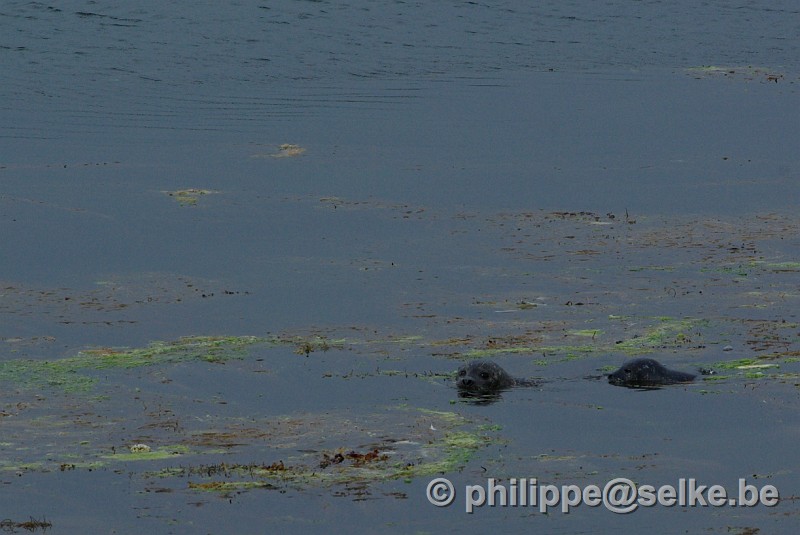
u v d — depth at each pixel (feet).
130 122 436.76
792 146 407.23
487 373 192.34
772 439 166.61
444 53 581.12
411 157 390.63
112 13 613.11
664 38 638.94
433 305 244.01
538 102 477.36
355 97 483.92
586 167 379.14
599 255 282.56
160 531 136.98
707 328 225.97
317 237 301.22
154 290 255.50
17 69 513.04
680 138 419.95
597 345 216.33
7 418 176.14
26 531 136.87
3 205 323.37
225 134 421.59
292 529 137.39
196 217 318.04
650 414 179.32
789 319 231.30
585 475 153.28
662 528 136.87
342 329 228.02
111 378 196.85
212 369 202.08
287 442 166.71
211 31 594.65
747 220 315.58
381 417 177.78
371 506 143.64
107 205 328.08
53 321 231.91
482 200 339.77
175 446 164.96
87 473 154.10
